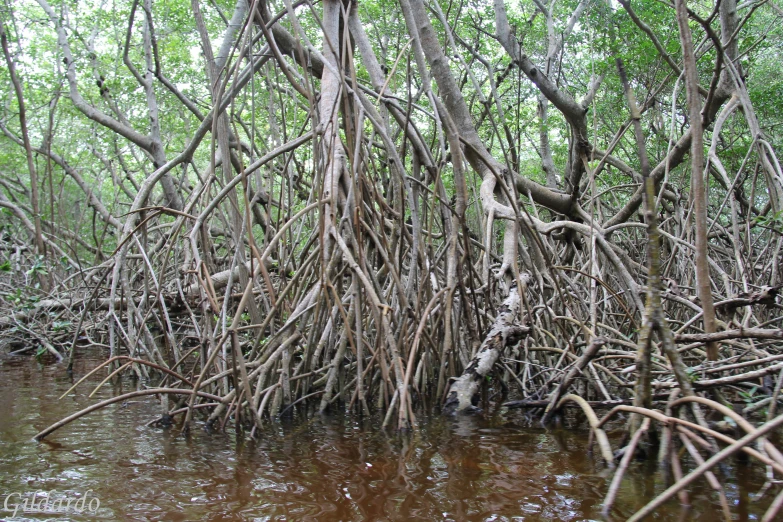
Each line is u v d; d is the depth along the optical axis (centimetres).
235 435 358
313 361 437
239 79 542
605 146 1018
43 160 1623
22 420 395
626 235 934
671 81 852
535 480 269
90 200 1248
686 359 448
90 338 841
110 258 698
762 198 1095
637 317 605
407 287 457
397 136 688
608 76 880
